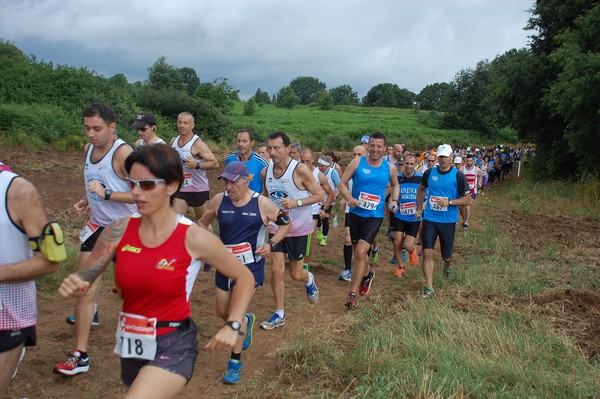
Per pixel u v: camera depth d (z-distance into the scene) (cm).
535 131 2712
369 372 472
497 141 6869
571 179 2289
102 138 467
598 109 1930
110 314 601
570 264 932
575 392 440
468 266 869
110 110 472
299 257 609
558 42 2270
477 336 550
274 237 508
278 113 7650
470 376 470
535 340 548
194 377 474
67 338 531
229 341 280
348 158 3462
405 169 829
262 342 555
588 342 566
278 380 467
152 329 277
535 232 1271
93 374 462
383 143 673
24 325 303
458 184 714
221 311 479
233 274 291
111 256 287
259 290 745
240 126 4016
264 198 495
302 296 724
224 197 493
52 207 1092
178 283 276
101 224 486
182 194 764
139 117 662
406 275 845
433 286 758
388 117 8362
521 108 2683
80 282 270
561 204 1719
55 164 1658
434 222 721
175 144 759
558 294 704
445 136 6550
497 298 689
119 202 461
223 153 2938
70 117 2380
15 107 2120
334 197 945
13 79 2462
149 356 278
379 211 684
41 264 284
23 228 291
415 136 6125
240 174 469
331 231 1205
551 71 2544
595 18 1994
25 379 445
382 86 12412
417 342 522
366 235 676
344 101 13800
